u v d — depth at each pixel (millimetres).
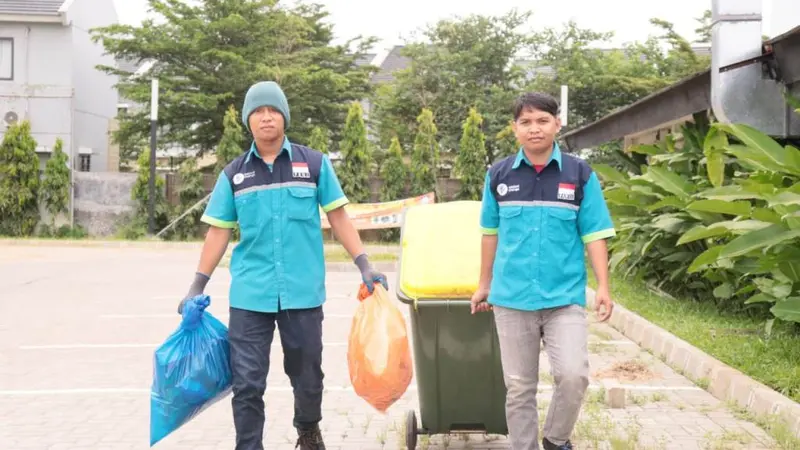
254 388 4031
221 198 4176
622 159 14914
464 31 31297
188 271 16344
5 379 7051
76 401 6301
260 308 4059
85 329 9594
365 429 5465
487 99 30672
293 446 5141
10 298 12273
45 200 25641
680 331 8109
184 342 4043
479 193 25812
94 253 20953
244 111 4184
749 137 7766
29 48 28547
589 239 3967
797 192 6793
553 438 4004
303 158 4203
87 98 30953
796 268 6910
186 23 28281
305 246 4156
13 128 25391
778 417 5254
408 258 4652
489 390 4562
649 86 29125
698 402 6102
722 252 6730
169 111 28703
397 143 26188
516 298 3943
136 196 25750
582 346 3877
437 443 5035
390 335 4148
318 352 4203
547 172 3977
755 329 8047
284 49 30328
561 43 30938
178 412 4027
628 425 5426
